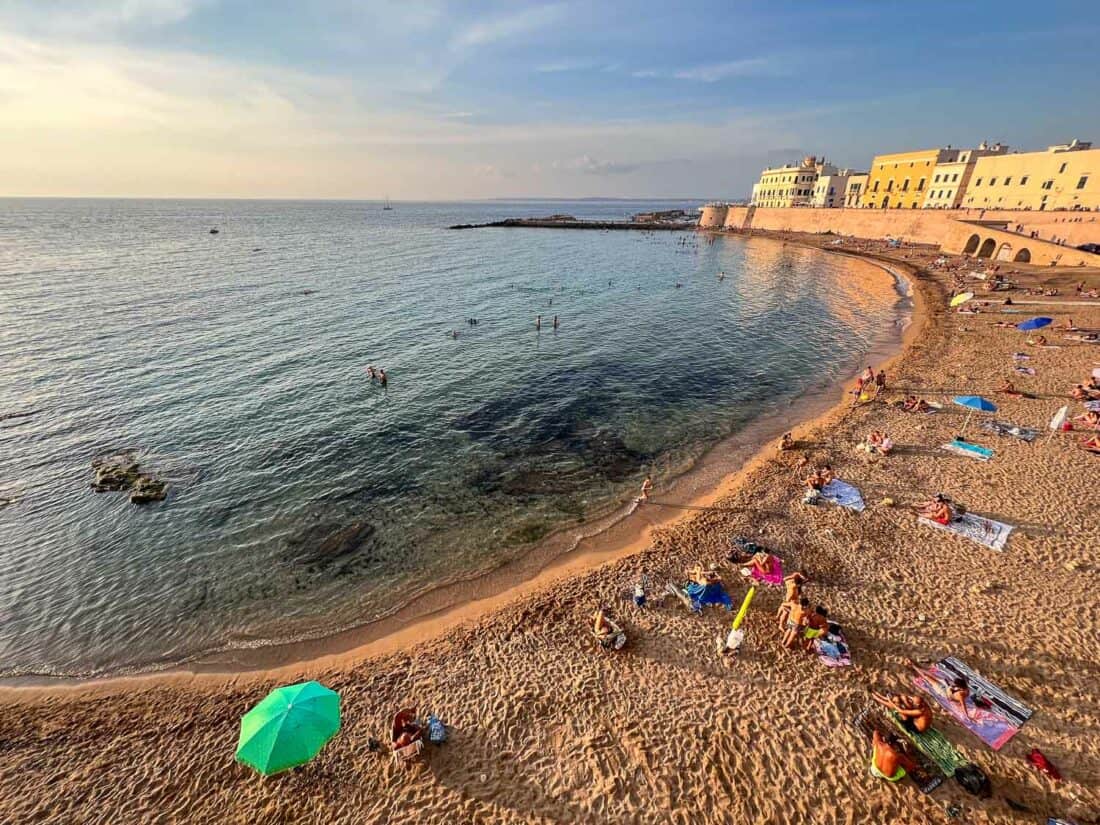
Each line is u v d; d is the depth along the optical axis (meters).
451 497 21.53
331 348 39.34
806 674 12.38
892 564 15.89
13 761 11.29
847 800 9.70
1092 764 9.99
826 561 16.23
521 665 13.27
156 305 50.62
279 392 31.22
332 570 17.53
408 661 13.70
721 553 17.11
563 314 51.56
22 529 19.41
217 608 16.03
